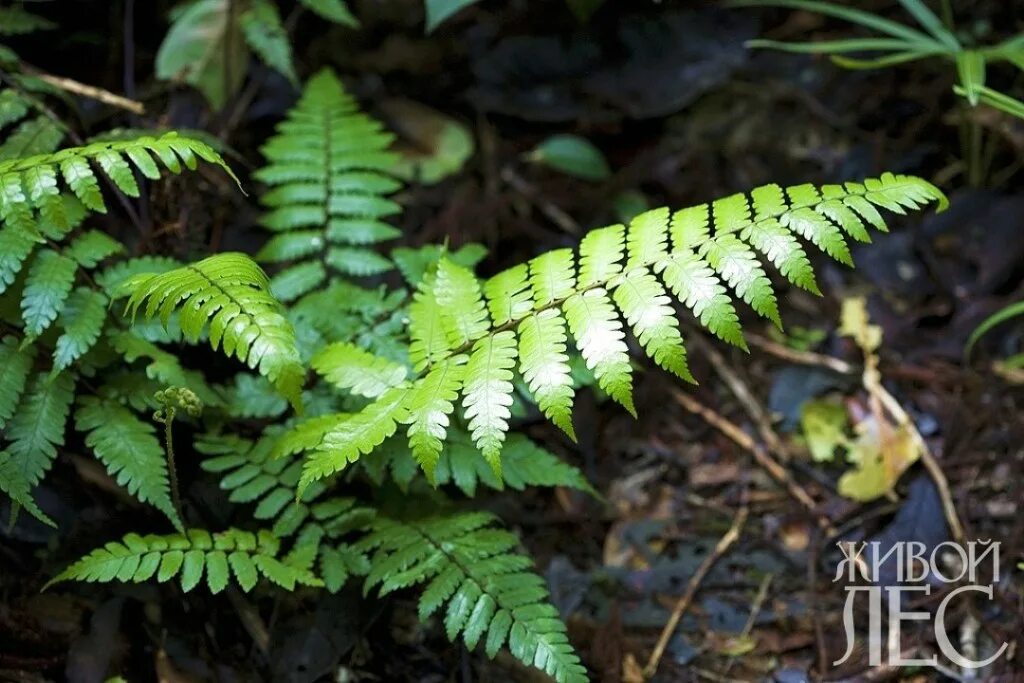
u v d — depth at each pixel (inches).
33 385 54.7
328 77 61.3
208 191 61.7
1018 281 64.7
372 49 68.4
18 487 53.2
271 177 59.8
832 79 68.5
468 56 68.8
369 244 62.7
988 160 66.2
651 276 53.5
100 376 56.2
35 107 58.0
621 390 52.6
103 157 53.8
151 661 56.5
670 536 60.4
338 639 56.7
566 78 68.4
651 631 58.3
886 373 63.1
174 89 64.1
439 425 52.9
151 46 66.1
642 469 61.9
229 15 63.2
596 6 65.9
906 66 68.4
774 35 69.8
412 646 57.5
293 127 60.6
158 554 54.2
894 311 64.5
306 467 52.9
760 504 61.1
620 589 59.2
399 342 57.5
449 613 54.1
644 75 68.1
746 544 60.2
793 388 63.3
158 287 53.0
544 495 61.2
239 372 59.4
